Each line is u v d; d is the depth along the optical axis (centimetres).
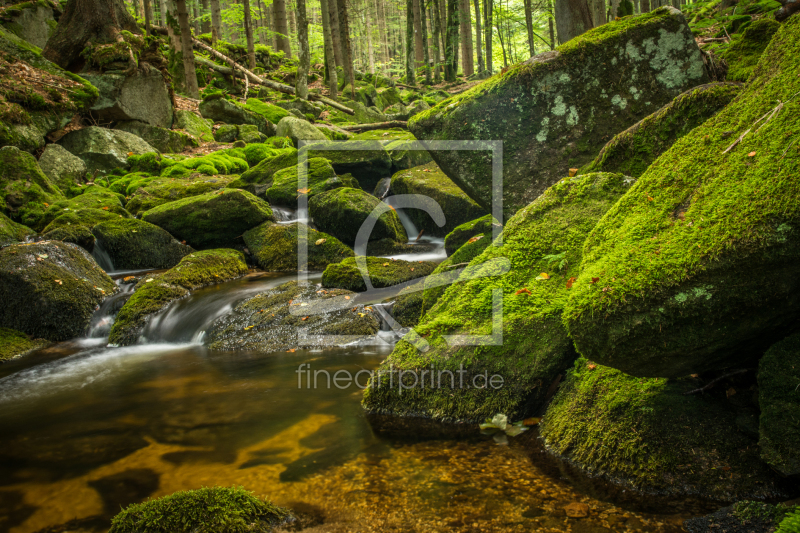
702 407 245
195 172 1091
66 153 1008
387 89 2367
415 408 329
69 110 1051
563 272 341
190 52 1633
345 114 1919
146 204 914
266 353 494
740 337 207
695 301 196
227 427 335
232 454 297
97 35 1227
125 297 645
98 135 1094
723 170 223
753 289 189
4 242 688
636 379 267
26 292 582
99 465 294
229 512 223
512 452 278
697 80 493
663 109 428
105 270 767
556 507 226
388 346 486
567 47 501
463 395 318
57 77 1084
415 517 226
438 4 2758
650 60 495
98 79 1164
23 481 279
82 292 620
